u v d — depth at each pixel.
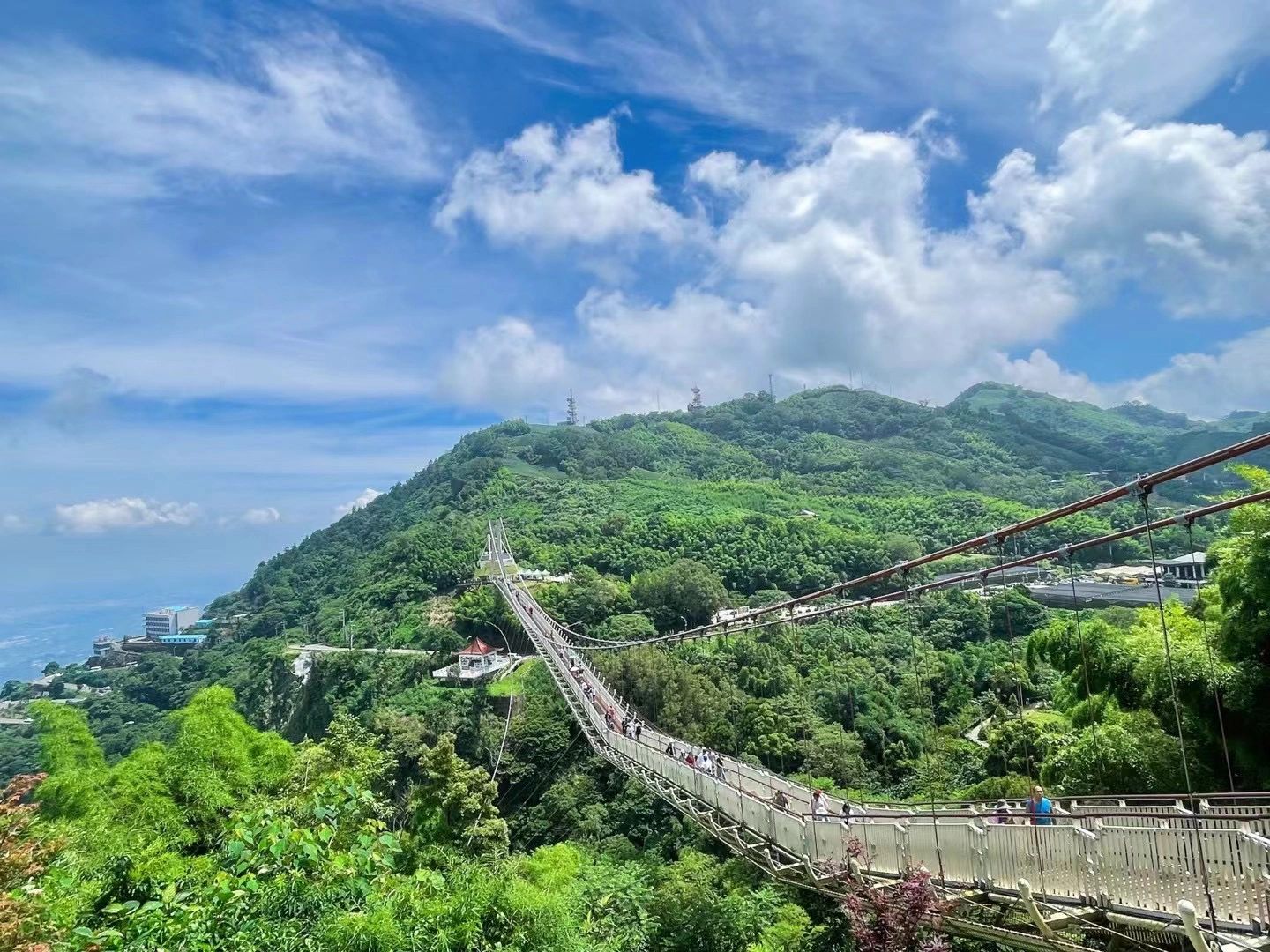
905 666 42.09
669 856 32.25
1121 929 8.40
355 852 10.15
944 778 30.17
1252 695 14.29
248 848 9.77
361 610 106.19
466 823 31.44
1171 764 15.62
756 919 19.56
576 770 44.62
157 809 17.92
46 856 8.40
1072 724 19.55
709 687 44.53
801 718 37.88
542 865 20.42
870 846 12.76
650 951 19.73
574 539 110.56
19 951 7.24
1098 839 8.63
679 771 24.20
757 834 17.47
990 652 40.91
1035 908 9.04
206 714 20.25
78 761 19.83
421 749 49.69
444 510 155.75
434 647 78.75
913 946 8.40
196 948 8.37
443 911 10.97
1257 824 9.13
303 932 9.20
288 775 22.31
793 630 49.84
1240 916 7.13
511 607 79.94
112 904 8.78
